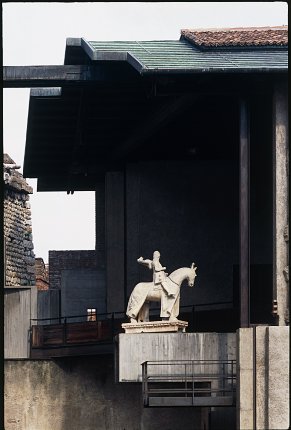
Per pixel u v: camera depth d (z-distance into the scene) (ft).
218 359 114.83
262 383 105.91
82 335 138.31
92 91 127.03
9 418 135.54
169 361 114.93
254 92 111.86
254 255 139.44
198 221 142.20
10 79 117.70
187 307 139.95
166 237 142.20
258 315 137.18
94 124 139.23
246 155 111.04
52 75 118.01
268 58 112.47
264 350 106.11
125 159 145.18
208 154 142.61
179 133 139.23
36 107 137.59
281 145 110.63
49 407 135.95
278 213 110.42
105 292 154.61
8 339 147.43
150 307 141.38
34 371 136.26
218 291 140.97
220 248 141.69
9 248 182.29
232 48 115.75
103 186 170.81
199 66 108.17
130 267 142.41
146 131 135.03
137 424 135.23
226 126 136.67
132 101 131.34
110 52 113.70
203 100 126.93
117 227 148.66
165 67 107.86
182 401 111.45
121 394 135.74
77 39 119.44
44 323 155.02
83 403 135.95
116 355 117.70
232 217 142.31
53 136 148.25
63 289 156.46
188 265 141.59
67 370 136.46
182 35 123.85
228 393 115.24
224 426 117.19
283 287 110.01
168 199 142.72
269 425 105.09
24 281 191.31
